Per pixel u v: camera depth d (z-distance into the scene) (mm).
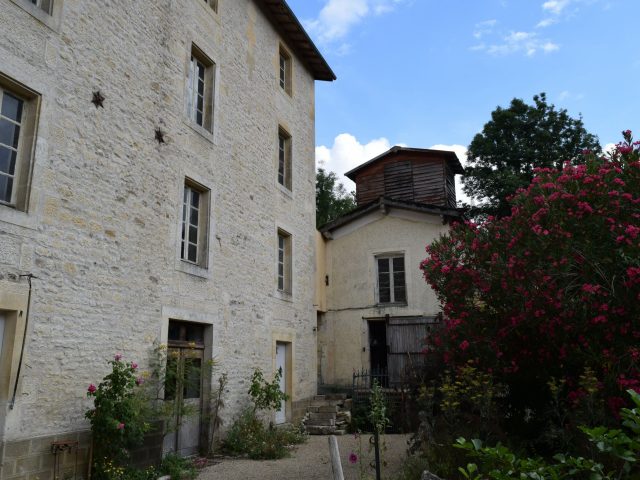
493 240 6184
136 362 6203
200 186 7887
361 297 12961
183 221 7672
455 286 6352
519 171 18281
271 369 9406
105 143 6059
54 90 5434
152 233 6703
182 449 7102
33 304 4949
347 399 11000
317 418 10281
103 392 5418
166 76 7301
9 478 4562
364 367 12531
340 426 10023
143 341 6352
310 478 5988
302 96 12023
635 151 5496
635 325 4934
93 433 5281
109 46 6285
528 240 5523
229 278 8367
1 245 4707
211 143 8227
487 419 5465
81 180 5668
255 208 9414
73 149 5605
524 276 5480
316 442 8805
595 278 5242
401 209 12977
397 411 9570
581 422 4875
